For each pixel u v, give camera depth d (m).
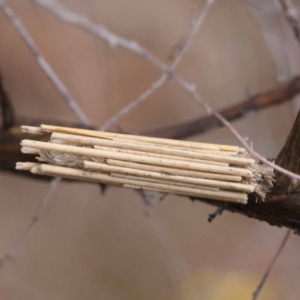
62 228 0.71
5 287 0.65
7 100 0.44
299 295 0.65
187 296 0.68
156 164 0.38
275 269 0.67
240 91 0.78
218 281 0.69
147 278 0.69
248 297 0.66
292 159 0.39
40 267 0.68
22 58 0.79
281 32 0.68
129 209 0.72
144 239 0.71
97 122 0.79
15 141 0.44
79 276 0.69
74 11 0.79
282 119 0.72
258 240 0.71
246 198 0.39
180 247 0.71
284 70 0.68
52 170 0.38
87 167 0.38
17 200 0.72
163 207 0.73
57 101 0.79
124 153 0.38
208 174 0.38
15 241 0.70
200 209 0.73
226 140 0.72
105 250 0.71
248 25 0.79
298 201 0.39
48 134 0.40
